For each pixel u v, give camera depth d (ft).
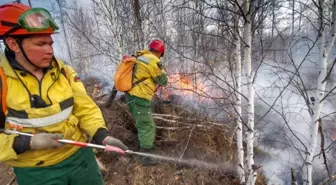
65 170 5.36
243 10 8.36
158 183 11.09
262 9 8.41
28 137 4.42
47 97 4.67
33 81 4.56
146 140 12.09
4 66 4.41
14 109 4.44
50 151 5.01
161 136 13.91
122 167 11.78
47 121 4.70
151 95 11.78
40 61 4.41
